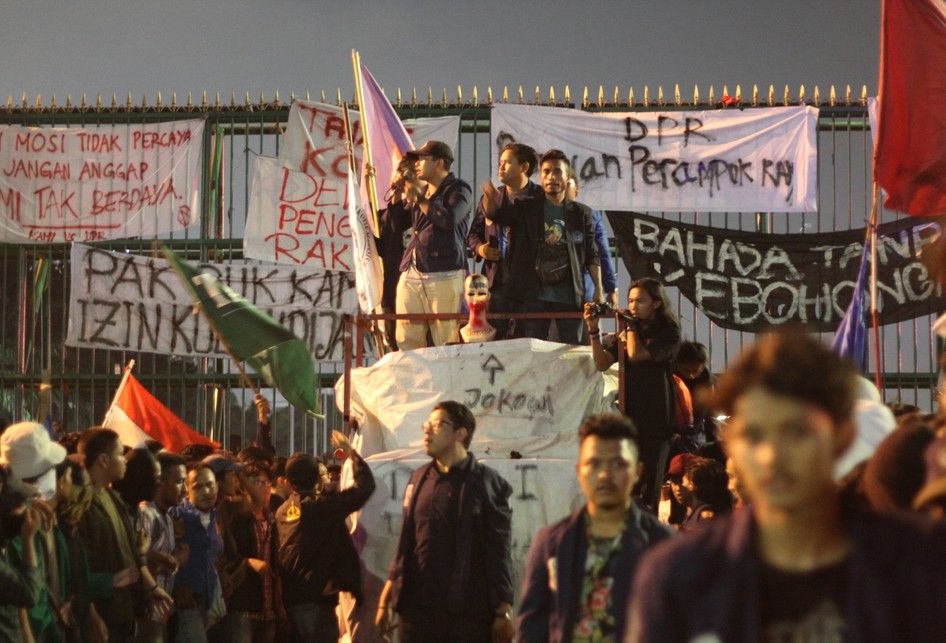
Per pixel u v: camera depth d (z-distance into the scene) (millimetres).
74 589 9266
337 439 11055
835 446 3027
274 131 19438
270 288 18688
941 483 4219
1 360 19234
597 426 6402
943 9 12992
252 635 11047
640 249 18328
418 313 12211
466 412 9602
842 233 18094
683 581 3051
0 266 20062
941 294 17781
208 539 10938
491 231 12570
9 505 7969
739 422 3035
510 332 12523
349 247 18688
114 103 19250
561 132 18656
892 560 2996
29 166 19141
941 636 2938
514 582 10797
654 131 18672
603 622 6215
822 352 3039
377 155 15133
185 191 19062
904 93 13008
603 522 6395
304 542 10641
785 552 3047
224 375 18391
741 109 18719
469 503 9406
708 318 18156
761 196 18625
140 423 15914
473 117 18922
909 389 18266
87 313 18672
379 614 9930
